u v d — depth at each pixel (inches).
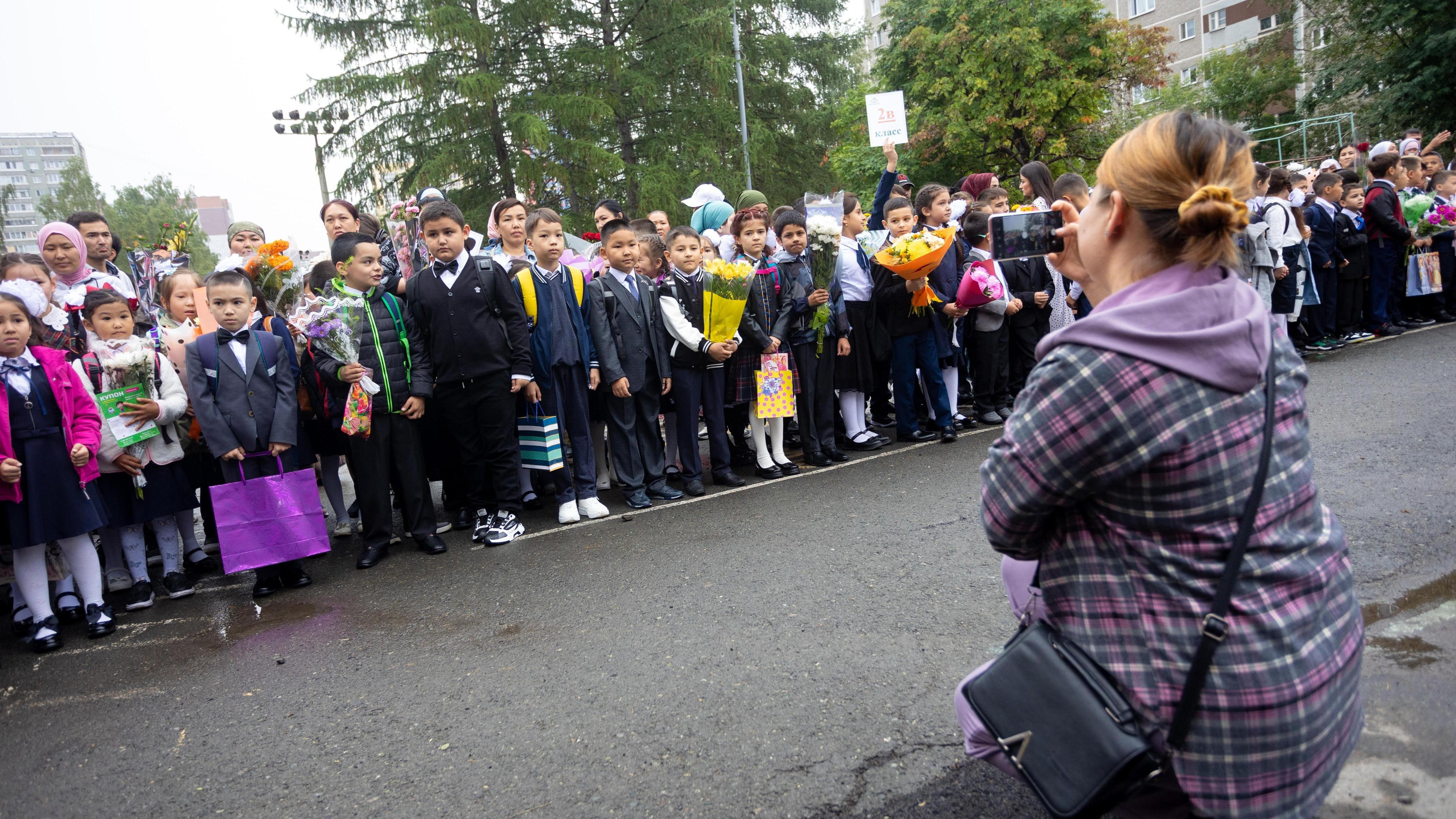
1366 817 75.4
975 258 251.9
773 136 838.5
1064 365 52.5
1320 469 174.4
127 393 165.5
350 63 747.4
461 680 120.7
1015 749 56.6
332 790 96.2
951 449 237.5
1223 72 1229.7
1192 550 50.9
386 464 185.5
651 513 202.4
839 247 239.9
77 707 125.0
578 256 251.4
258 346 173.5
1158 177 53.6
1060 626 57.6
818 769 90.8
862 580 142.8
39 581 151.5
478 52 716.0
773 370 218.7
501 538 188.5
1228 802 51.0
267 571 170.1
